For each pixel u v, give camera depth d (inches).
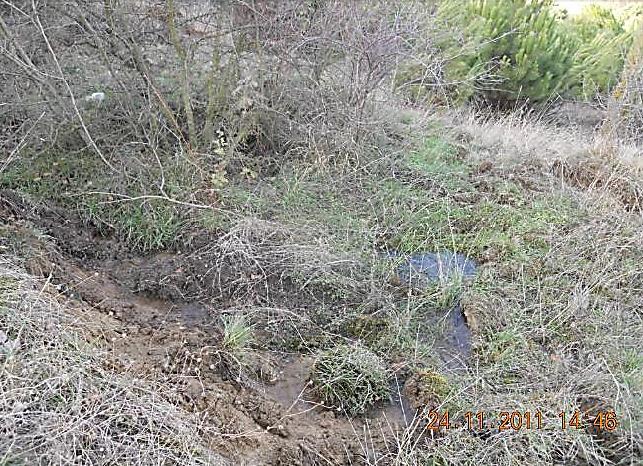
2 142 197.0
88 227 185.0
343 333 157.0
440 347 154.6
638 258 181.9
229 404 133.5
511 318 159.6
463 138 248.4
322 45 207.6
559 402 133.0
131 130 208.8
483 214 201.6
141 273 169.9
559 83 295.3
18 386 114.0
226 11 196.7
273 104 210.8
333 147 214.5
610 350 147.9
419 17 223.9
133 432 115.8
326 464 124.4
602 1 450.3
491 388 139.3
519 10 292.7
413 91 270.1
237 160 210.8
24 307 129.6
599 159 226.7
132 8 203.0
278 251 171.2
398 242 189.8
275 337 154.2
